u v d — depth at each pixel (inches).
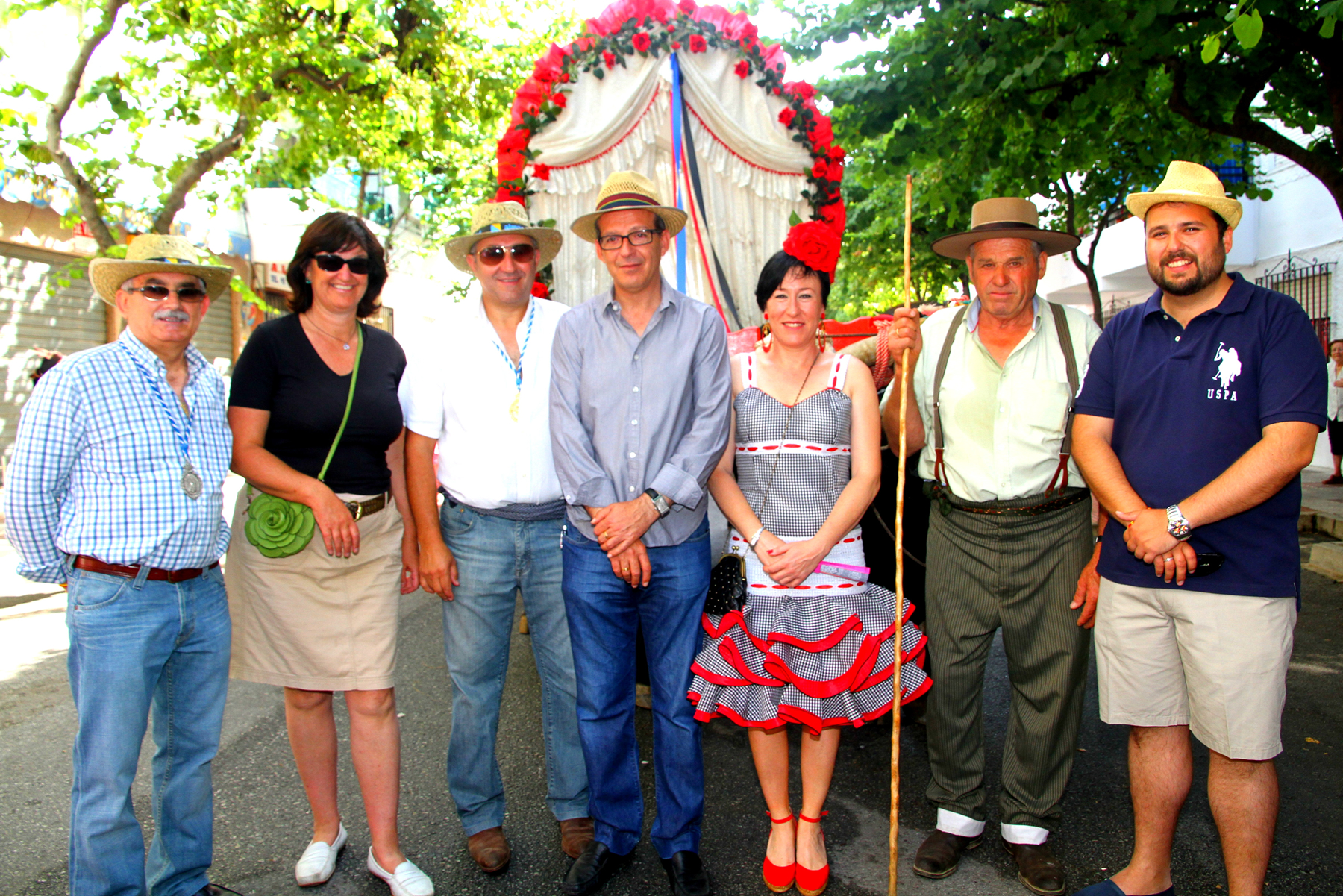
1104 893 90.7
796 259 111.8
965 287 873.5
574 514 111.0
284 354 107.9
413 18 405.1
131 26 317.1
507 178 176.4
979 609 118.6
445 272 885.2
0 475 386.0
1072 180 618.5
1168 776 105.4
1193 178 100.5
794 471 113.0
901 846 124.6
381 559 113.3
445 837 126.3
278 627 110.7
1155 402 102.3
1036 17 260.1
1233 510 95.0
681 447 107.8
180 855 105.5
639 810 117.3
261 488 107.8
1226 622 97.7
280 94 351.3
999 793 142.3
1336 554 283.6
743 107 191.6
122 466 94.6
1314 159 271.1
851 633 109.6
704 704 109.6
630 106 179.5
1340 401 426.9
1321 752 152.8
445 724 166.2
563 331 112.6
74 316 427.2
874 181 289.1
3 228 386.0
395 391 113.6
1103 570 108.6
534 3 440.8
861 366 115.8
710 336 110.7
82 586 94.5
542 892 112.5
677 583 110.4
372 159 429.4
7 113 291.9
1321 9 186.1
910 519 153.2
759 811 134.3
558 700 121.8
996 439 116.0
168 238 99.6
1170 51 227.5
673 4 181.9
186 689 103.4
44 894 113.0
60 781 144.6
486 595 117.3
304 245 106.6
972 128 278.4
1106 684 108.4
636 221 106.3
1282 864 117.4
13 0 309.1
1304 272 519.8
